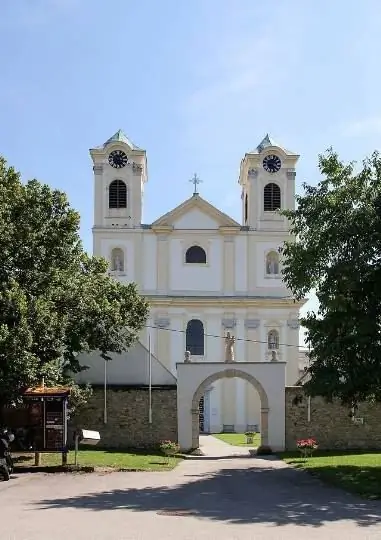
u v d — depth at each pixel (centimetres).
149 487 2278
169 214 6488
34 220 3002
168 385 4303
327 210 2759
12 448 2886
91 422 4150
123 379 4316
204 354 6384
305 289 2842
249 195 6606
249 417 6288
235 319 6444
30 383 2766
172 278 6450
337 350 2719
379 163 2755
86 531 1423
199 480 2534
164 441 3997
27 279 2947
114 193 6506
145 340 6353
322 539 1352
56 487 2247
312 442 3759
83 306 3256
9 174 3069
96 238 6444
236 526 1495
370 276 2536
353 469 2833
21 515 1639
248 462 3512
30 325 2719
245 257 6506
